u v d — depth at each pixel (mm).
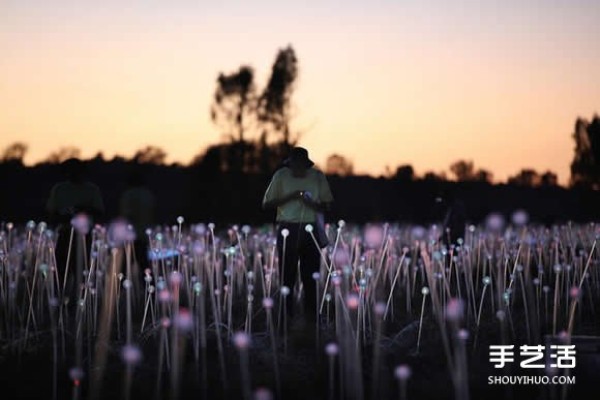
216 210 22219
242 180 22719
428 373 6398
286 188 8078
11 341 7082
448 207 11547
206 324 7797
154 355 6766
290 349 6965
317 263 8031
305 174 8148
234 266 9836
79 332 6574
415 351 6988
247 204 22344
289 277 8070
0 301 8633
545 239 12070
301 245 8008
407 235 13281
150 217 9758
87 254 8719
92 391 5871
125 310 8633
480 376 6297
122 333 7473
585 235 12711
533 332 7594
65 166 8820
